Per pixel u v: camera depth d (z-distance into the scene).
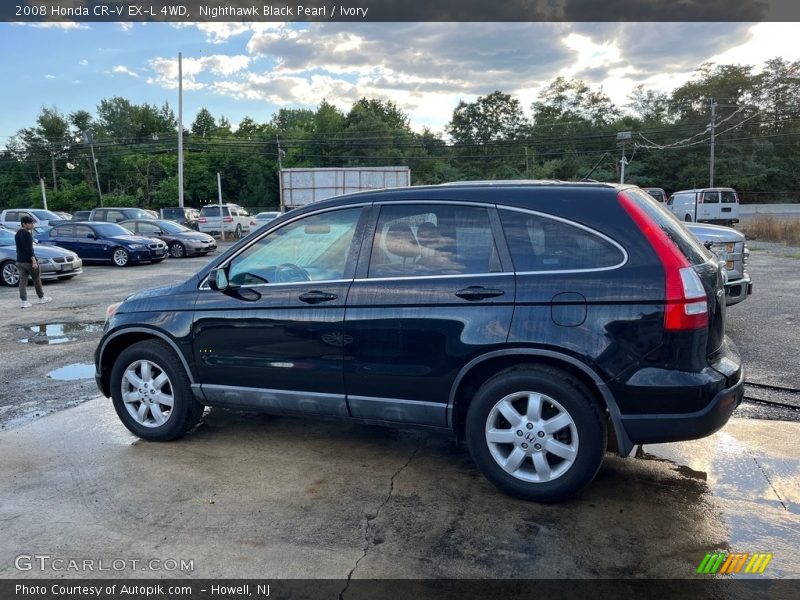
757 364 6.16
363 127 75.81
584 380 3.36
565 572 2.86
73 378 6.38
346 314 3.78
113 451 4.37
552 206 3.46
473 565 2.92
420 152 77.19
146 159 70.75
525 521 3.31
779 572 2.84
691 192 30.64
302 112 103.81
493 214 3.56
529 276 3.39
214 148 73.81
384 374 3.71
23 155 79.00
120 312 4.60
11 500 3.63
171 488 3.76
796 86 57.66
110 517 3.42
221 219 32.28
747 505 3.46
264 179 74.12
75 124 83.38
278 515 3.42
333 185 30.48
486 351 3.44
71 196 68.00
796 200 56.72
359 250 3.87
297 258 4.08
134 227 23.44
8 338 8.49
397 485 3.78
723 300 3.54
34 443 4.54
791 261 16.20
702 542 3.09
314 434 4.68
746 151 58.22
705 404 3.18
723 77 59.78
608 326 3.21
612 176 61.06
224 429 4.82
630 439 3.28
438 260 3.64
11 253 14.54
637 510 3.41
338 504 3.54
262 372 4.09
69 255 15.31
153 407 4.52
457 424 3.71
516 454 3.48
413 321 3.60
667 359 3.16
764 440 4.36
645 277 3.19
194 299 4.32
